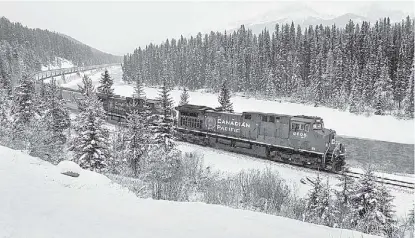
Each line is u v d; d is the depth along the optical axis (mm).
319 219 16438
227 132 36250
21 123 36312
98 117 27062
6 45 139375
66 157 30250
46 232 7051
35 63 153125
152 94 104250
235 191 19375
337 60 80562
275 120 32000
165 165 25062
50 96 39562
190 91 103375
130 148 29531
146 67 129875
